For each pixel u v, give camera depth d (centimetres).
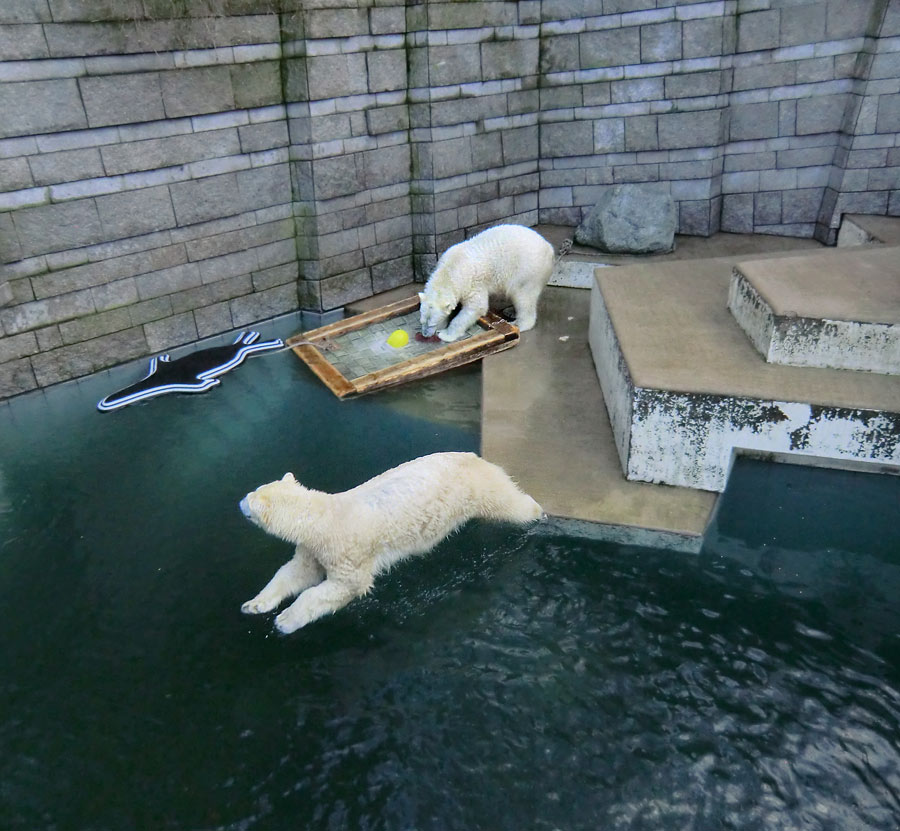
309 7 618
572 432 529
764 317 468
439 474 386
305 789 302
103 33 545
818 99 757
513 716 328
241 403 597
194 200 643
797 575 401
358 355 657
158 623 383
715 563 411
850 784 296
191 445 541
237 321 718
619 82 784
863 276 502
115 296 628
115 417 580
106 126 571
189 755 316
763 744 312
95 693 345
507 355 651
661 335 511
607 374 558
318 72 646
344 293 757
